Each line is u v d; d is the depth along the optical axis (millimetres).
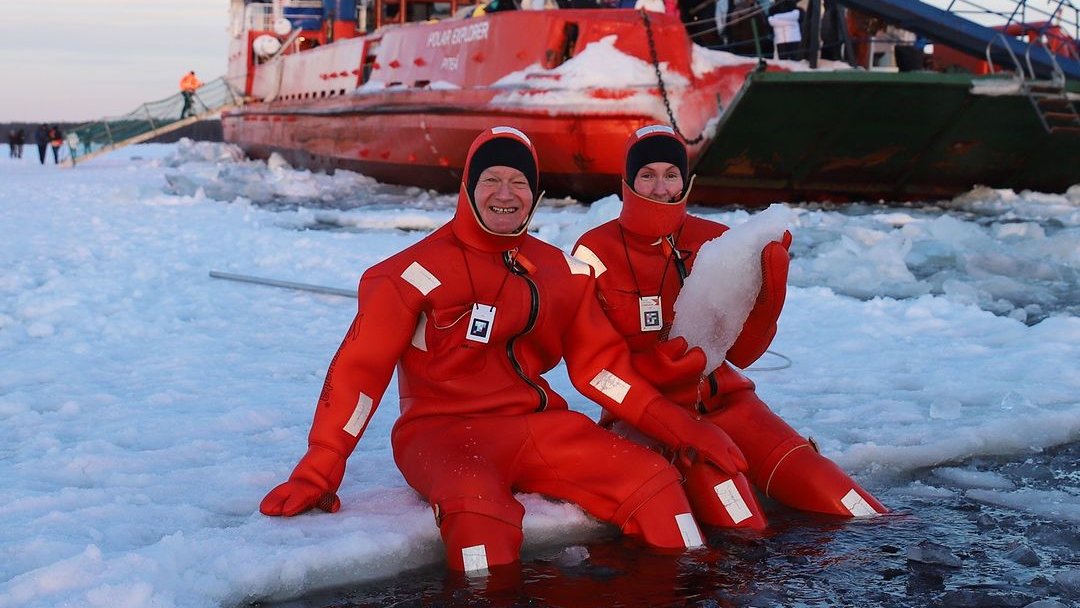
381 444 4523
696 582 3098
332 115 24641
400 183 23344
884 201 18828
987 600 2908
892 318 7629
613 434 3588
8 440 4547
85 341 6797
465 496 3219
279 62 30688
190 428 4723
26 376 5809
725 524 3582
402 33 21812
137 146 73688
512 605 2938
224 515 3561
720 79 16797
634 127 16609
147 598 2756
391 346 3568
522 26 17656
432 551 3326
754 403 3998
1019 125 16625
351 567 3135
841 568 3201
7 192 21297
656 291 4012
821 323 7531
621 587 3062
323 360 6340
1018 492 3965
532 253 3740
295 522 3406
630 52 16797
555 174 18203
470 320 3586
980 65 20328
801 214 14898
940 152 17344
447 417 3602
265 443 4500
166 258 10820
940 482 4148
